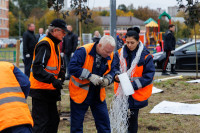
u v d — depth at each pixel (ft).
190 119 21.95
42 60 14.70
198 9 40.93
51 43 15.14
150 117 22.58
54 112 16.07
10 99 9.88
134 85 15.98
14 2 288.51
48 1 23.29
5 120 9.58
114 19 34.65
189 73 50.44
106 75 15.07
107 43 14.14
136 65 16.22
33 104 15.56
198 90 32.45
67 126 20.39
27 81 10.96
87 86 14.76
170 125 20.70
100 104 15.29
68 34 40.96
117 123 16.63
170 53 44.60
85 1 24.32
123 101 16.49
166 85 35.27
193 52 50.39
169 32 43.98
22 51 39.70
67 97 29.84
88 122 21.42
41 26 209.36
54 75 15.39
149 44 109.29
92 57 14.62
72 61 14.49
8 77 10.28
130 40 15.99
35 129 15.25
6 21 289.74
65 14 23.84
